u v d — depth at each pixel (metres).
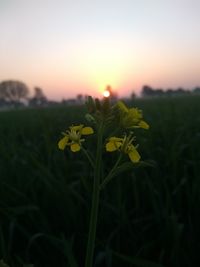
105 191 0.20
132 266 0.16
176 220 0.16
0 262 0.08
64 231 0.19
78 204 0.19
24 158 0.27
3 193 0.20
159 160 0.25
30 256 0.17
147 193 0.20
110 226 0.18
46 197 0.20
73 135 0.08
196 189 0.19
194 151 0.25
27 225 0.19
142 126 0.08
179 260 0.16
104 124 0.08
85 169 0.24
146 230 0.18
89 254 0.08
